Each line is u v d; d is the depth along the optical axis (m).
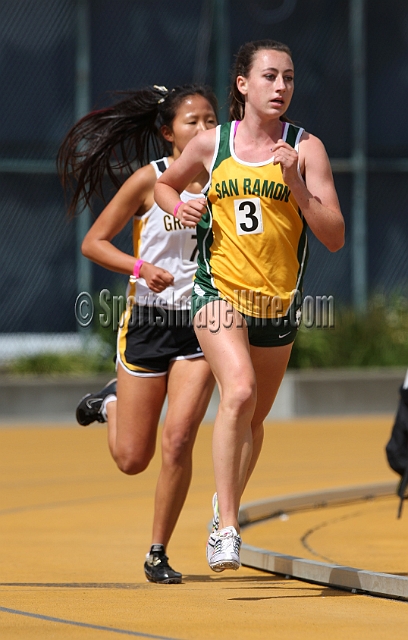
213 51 56.31
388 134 58.62
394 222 58.56
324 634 11.45
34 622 11.98
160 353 16.19
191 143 14.29
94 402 17.75
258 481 29.66
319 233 13.49
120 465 16.75
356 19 57.47
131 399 16.44
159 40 56.03
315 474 31.09
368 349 53.72
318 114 57.59
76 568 16.77
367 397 49.94
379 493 26.50
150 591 14.52
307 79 57.47
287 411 49.09
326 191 13.74
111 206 16.69
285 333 14.27
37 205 54.56
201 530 21.28
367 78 58.41
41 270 54.47
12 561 17.34
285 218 13.80
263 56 13.80
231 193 13.80
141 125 18.72
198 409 15.84
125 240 53.66
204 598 13.84
